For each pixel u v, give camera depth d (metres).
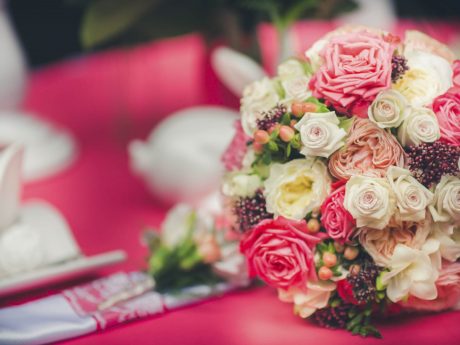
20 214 1.09
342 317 0.88
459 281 0.87
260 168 0.88
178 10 1.21
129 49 1.33
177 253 0.95
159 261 0.95
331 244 0.85
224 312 0.93
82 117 1.54
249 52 1.19
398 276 0.84
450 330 0.88
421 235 0.84
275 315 0.92
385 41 0.86
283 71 0.88
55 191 1.24
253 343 0.87
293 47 1.17
